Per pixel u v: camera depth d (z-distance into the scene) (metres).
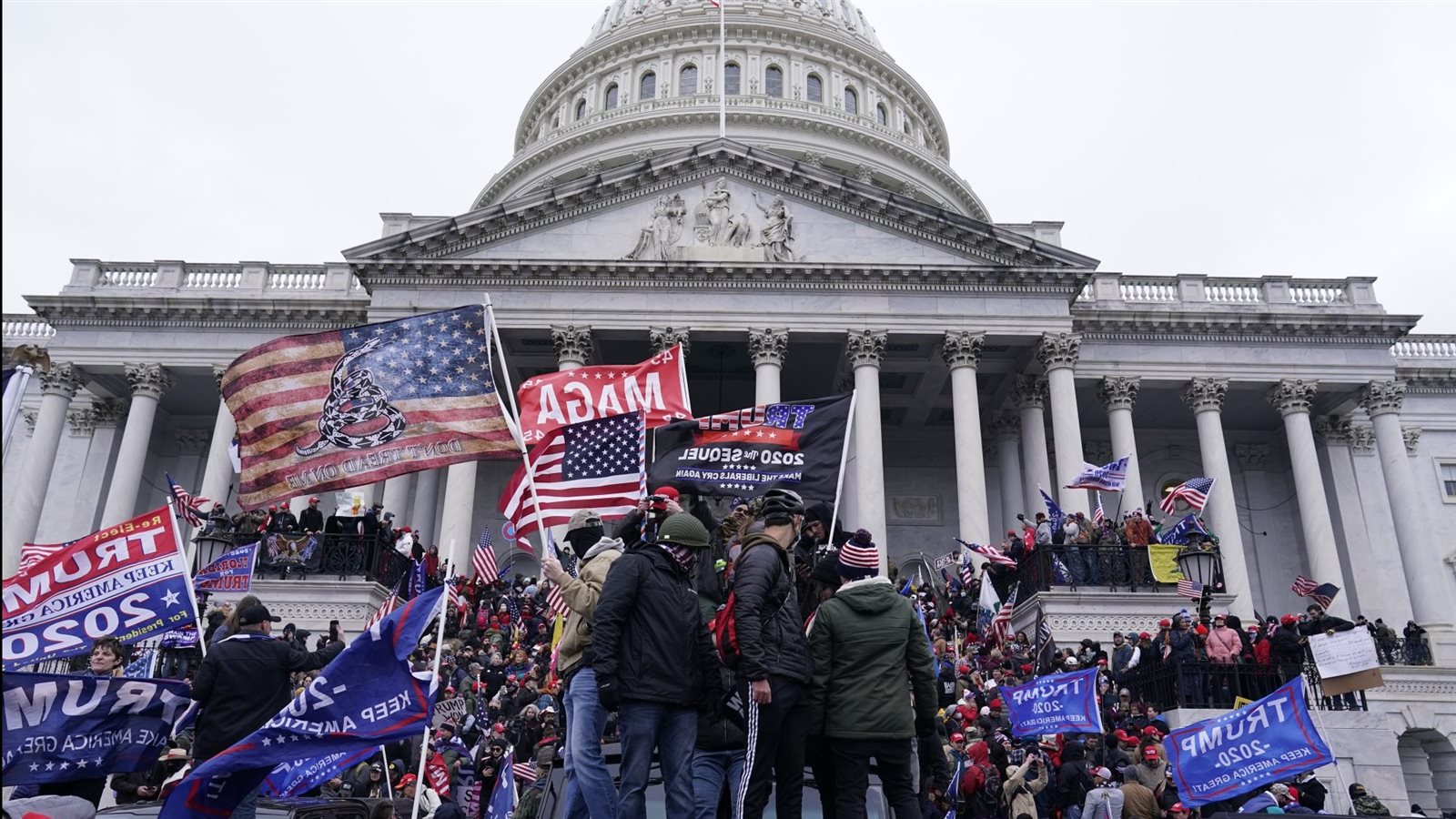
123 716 9.94
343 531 33.12
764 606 7.86
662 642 7.73
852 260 45.47
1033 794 17.33
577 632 8.59
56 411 48.06
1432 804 33.91
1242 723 15.40
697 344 47.06
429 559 33.78
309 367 12.88
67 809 8.35
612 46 81.56
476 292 44.62
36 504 46.50
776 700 7.65
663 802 8.48
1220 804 17.89
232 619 10.82
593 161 72.81
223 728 9.55
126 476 46.62
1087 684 17.75
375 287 44.88
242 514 33.66
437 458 12.41
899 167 75.88
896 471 54.28
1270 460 54.41
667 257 44.84
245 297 49.31
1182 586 29.67
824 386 52.09
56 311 48.88
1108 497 46.69
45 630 11.44
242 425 12.79
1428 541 47.41
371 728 9.27
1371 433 51.44
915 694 8.36
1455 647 44.78
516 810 11.52
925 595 34.94
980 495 42.09
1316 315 48.56
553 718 20.11
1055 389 43.91
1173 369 48.59
